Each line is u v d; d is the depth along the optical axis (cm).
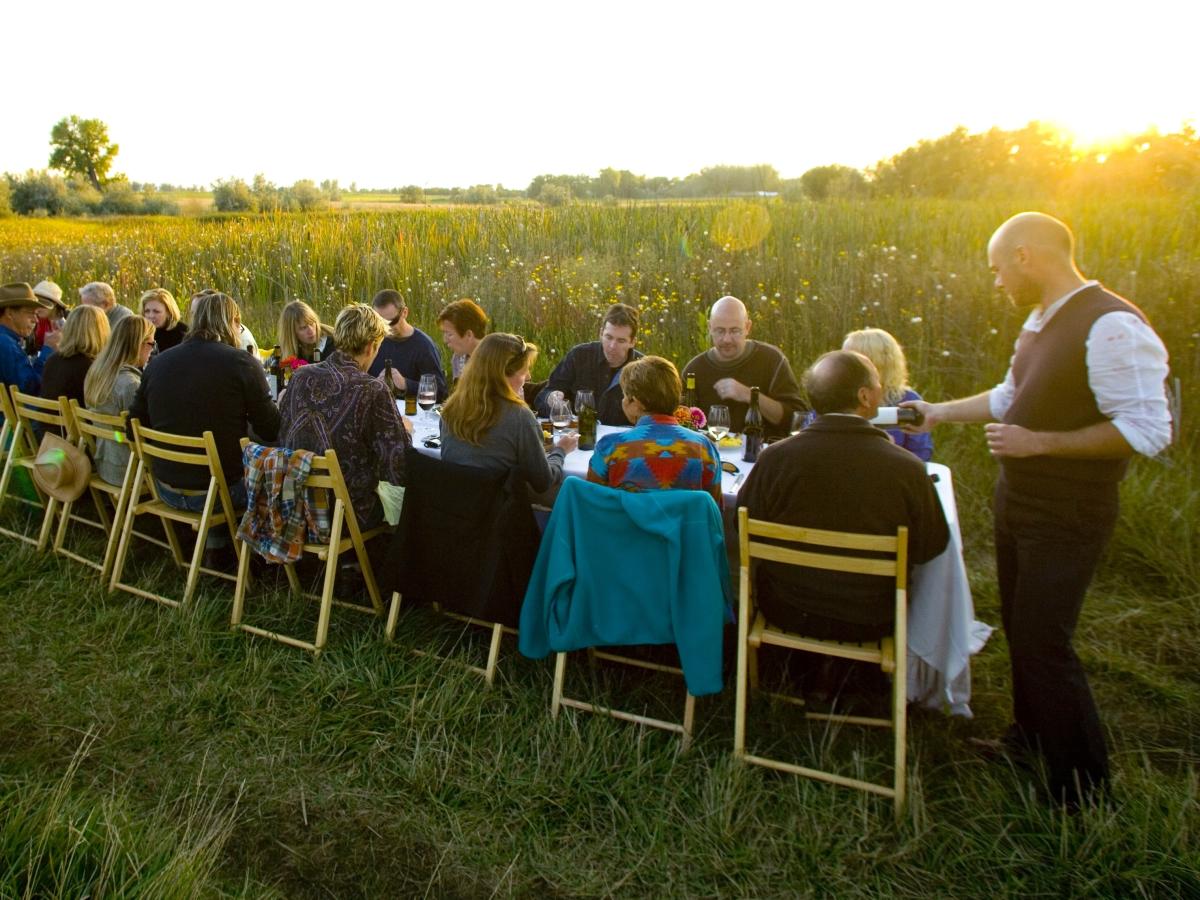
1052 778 240
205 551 392
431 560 307
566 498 266
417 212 1124
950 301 582
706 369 414
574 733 271
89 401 397
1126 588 377
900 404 312
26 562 399
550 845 236
